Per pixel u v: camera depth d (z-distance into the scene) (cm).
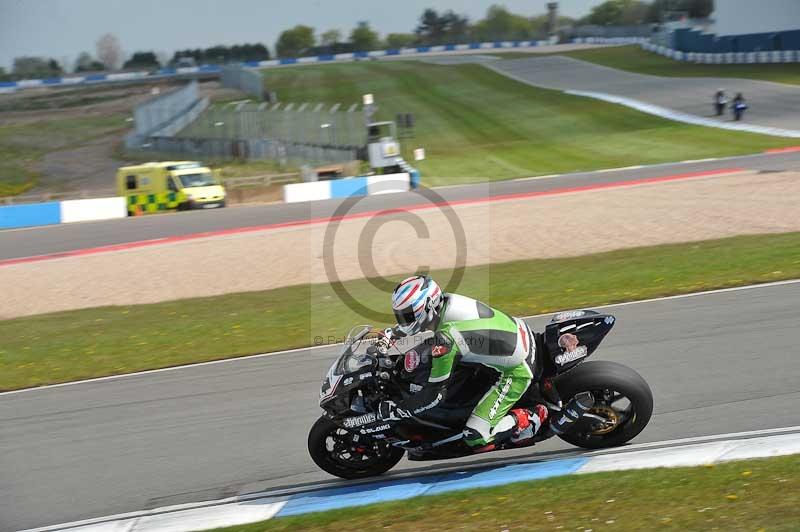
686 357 3180
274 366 3634
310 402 3120
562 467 2278
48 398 3528
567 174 11831
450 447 2319
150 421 3116
